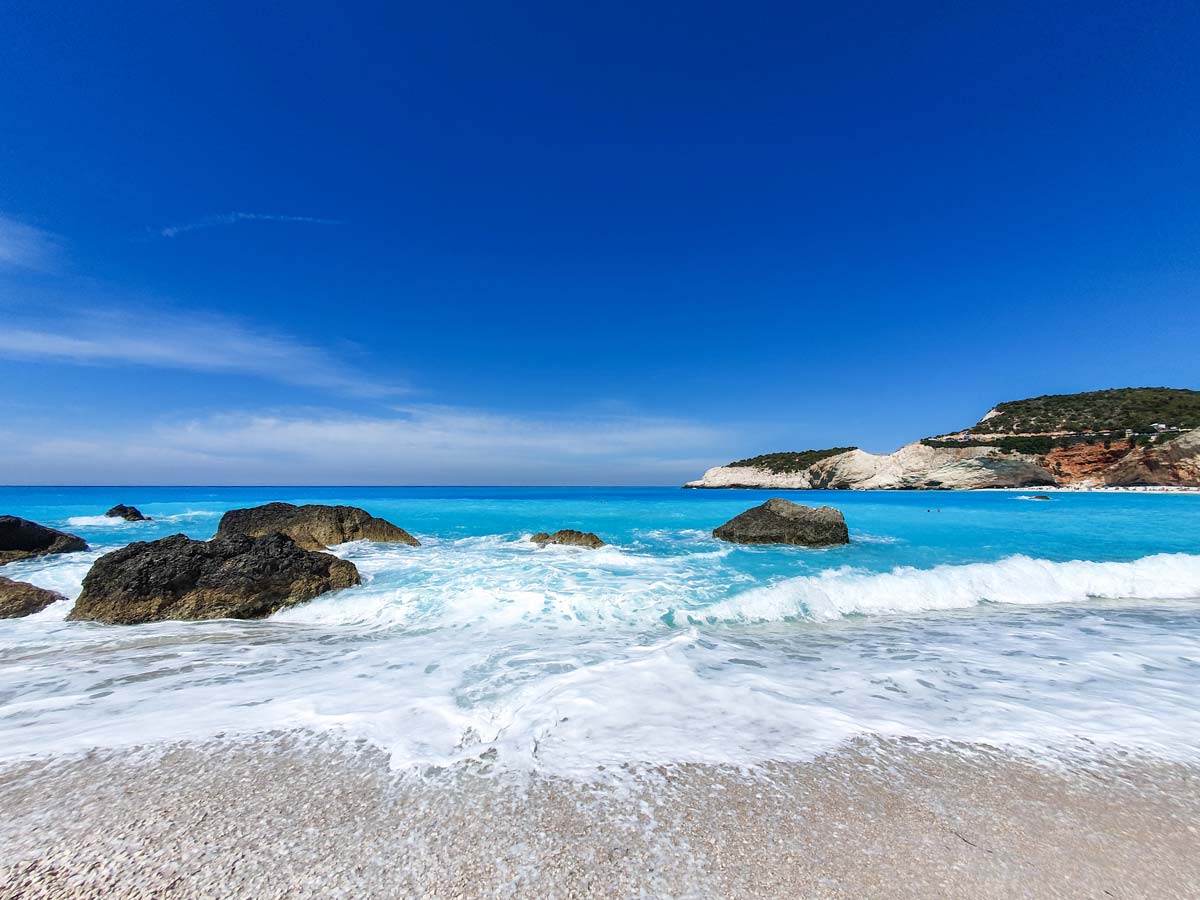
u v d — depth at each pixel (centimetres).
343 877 281
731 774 392
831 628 900
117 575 1030
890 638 828
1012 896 270
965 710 518
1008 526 2386
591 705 526
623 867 290
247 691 575
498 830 323
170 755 419
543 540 2027
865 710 517
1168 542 1873
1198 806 351
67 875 281
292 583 1091
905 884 278
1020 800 358
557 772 394
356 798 359
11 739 448
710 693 561
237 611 1013
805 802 355
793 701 539
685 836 318
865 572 1311
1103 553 1659
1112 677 627
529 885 277
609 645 775
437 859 296
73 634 878
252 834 318
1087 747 436
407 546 1938
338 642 809
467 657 711
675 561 1547
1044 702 540
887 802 355
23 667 674
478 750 431
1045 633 859
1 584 1060
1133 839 316
